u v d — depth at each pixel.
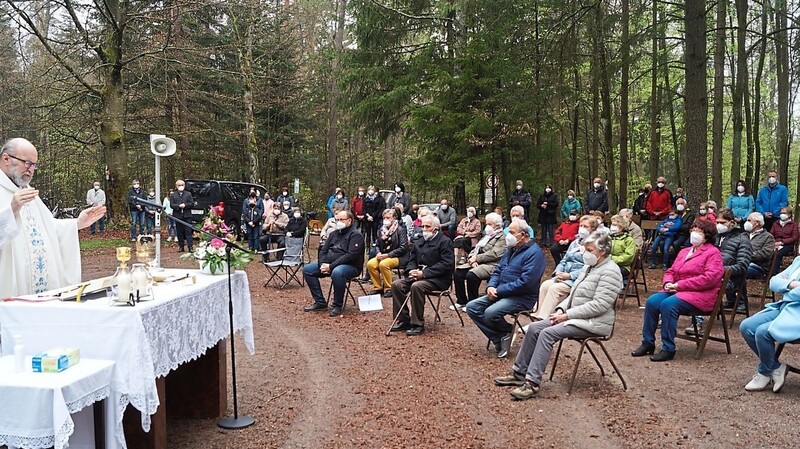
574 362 5.79
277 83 24.39
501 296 5.87
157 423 3.45
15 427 2.68
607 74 14.80
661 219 12.42
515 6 15.69
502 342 5.94
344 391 4.93
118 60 16.34
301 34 25.73
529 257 5.82
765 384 4.86
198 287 3.86
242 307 4.61
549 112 17.91
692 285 5.67
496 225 7.62
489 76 15.88
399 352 6.12
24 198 3.35
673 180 30.39
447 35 17.81
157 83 18.55
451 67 17.00
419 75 17.45
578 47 16.45
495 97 15.68
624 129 16.12
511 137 15.95
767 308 4.97
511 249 6.07
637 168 29.92
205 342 3.93
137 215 15.48
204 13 19.20
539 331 4.98
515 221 5.95
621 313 8.07
